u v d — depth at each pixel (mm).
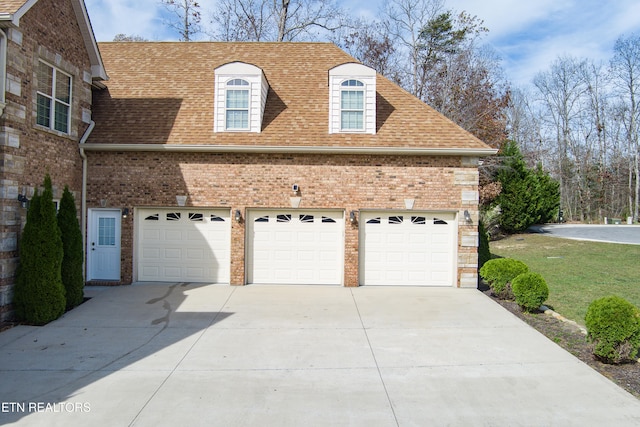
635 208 41188
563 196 45844
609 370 6516
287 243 12289
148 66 14570
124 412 5078
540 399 5492
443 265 12281
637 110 41531
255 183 11977
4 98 8461
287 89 13758
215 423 4848
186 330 8242
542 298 9578
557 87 45812
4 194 8531
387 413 5105
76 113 11281
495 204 28016
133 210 11984
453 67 28234
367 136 12195
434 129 12438
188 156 11953
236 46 15578
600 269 16031
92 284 12008
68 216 9766
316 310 9703
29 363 6594
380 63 30047
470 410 5191
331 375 6207
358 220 12062
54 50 10133
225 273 12250
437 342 7656
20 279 8578
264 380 6020
